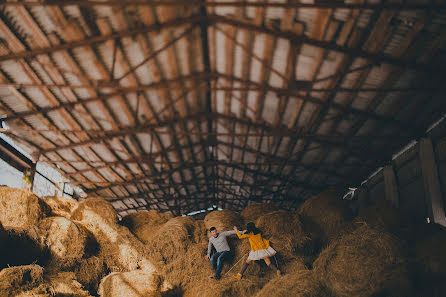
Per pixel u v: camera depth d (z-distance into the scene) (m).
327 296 5.38
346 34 6.36
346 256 5.49
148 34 7.33
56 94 8.80
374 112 8.11
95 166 12.70
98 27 6.96
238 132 11.10
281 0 6.26
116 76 8.30
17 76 8.04
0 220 6.93
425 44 6.11
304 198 14.84
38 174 11.82
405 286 5.02
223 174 15.02
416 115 7.82
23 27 6.84
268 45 7.29
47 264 7.04
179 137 11.55
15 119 9.58
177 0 6.39
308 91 8.02
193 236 8.77
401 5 5.56
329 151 10.47
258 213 9.72
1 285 5.34
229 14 6.96
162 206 17.28
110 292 6.86
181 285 7.59
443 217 7.43
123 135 10.79
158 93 9.20
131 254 8.43
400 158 9.48
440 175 7.70
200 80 8.99
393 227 7.09
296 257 7.27
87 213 8.82
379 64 6.77
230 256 7.77
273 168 12.94
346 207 8.72
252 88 8.17
